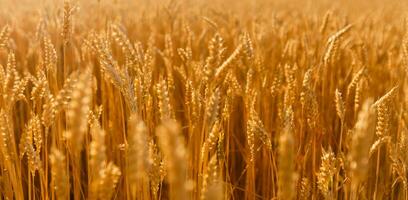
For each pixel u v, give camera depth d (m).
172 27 2.88
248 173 1.39
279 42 2.68
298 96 1.58
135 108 1.13
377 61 2.30
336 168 1.25
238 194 1.71
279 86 1.58
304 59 2.04
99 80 2.13
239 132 1.89
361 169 0.80
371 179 1.51
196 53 2.26
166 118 1.00
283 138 0.80
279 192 1.01
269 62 2.14
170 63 1.83
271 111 1.72
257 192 1.59
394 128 1.66
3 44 1.47
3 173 1.28
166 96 1.00
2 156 1.28
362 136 0.79
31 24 3.29
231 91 1.43
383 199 1.53
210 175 0.96
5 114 1.15
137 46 1.55
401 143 1.22
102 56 1.20
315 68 1.87
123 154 1.46
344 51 2.45
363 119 0.80
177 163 0.66
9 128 1.18
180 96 1.95
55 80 1.39
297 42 2.38
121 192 1.44
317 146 1.53
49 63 1.41
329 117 1.79
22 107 1.77
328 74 2.00
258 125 1.20
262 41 2.29
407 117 1.60
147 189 1.13
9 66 1.24
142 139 0.81
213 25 2.05
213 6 4.79
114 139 1.52
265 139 1.20
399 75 2.09
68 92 1.05
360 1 7.60
